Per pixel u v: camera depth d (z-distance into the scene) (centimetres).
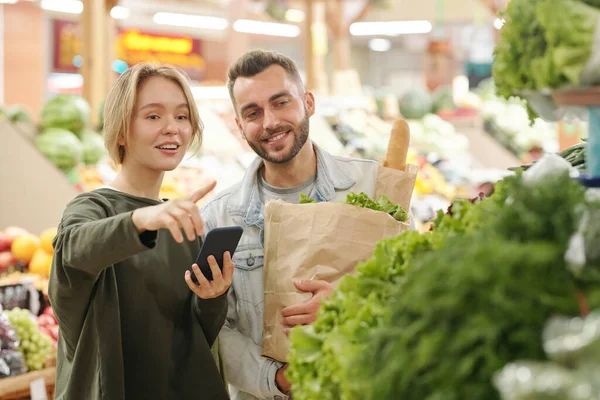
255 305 257
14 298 390
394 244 169
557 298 106
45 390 358
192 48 1506
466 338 104
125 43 1349
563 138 662
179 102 243
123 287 229
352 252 227
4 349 350
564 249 112
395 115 883
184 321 240
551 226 117
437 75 1391
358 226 229
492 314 105
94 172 555
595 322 97
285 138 256
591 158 162
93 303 221
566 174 126
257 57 257
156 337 231
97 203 232
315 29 894
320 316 164
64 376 231
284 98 254
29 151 512
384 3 1003
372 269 164
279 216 235
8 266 442
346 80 877
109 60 636
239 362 252
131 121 239
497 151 891
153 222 190
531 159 890
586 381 91
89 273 210
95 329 221
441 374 104
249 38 1623
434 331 108
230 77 262
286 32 1349
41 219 512
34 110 1225
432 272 112
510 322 104
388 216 230
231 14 1209
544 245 113
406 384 107
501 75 163
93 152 557
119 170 263
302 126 258
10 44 1199
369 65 2030
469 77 1371
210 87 679
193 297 241
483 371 102
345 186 269
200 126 253
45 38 1292
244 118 258
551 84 148
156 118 240
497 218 123
